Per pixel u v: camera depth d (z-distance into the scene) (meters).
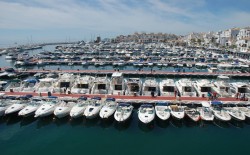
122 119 30.95
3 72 68.25
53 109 34.12
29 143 27.88
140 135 29.78
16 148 26.73
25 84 46.31
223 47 159.12
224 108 35.03
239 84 43.25
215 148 26.80
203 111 33.00
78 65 91.88
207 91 42.25
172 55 117.38
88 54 118.44
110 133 30.39
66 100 38.91
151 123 32.00
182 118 31.80
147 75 69.31
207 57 106.62
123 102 37.91
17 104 34.84
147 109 33.28
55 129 31.58
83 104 35.19
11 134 30.11
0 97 39.47
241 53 119.31
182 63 89.50
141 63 89.25
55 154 25.52
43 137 29.38
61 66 90.19
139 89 42.94
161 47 161.25
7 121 33.72
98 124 32.97
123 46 169.75
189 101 37.72
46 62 92.38
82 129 31.56
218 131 30.80
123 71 71.75
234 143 27.88
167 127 31.83
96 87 43.25
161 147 26.94
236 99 39.19
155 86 41.97
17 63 89.00
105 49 145.88
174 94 40.88
